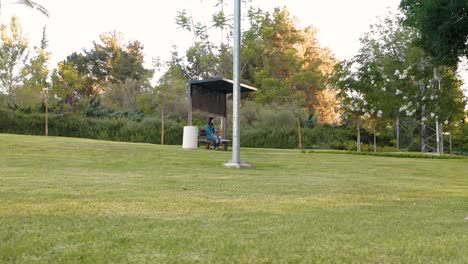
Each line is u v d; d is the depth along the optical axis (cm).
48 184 691
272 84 3078
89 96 4619
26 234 356
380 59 2658
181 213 463
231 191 657
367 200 598
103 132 3300
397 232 388
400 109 2467
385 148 3125
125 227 389
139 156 1313
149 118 3447
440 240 358
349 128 3400
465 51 1669
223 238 353
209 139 1838
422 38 1784
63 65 3177
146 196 582
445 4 1566
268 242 342
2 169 935
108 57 6066
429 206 554
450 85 2375
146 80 3444
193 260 292
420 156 1886
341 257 304
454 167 1356
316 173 1023
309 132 3316
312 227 403
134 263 284
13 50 3481
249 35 2903
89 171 945
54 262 284
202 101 1861
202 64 3191
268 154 1584
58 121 3291
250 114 3591
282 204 541
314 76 3098
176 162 1188
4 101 3462
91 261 287
